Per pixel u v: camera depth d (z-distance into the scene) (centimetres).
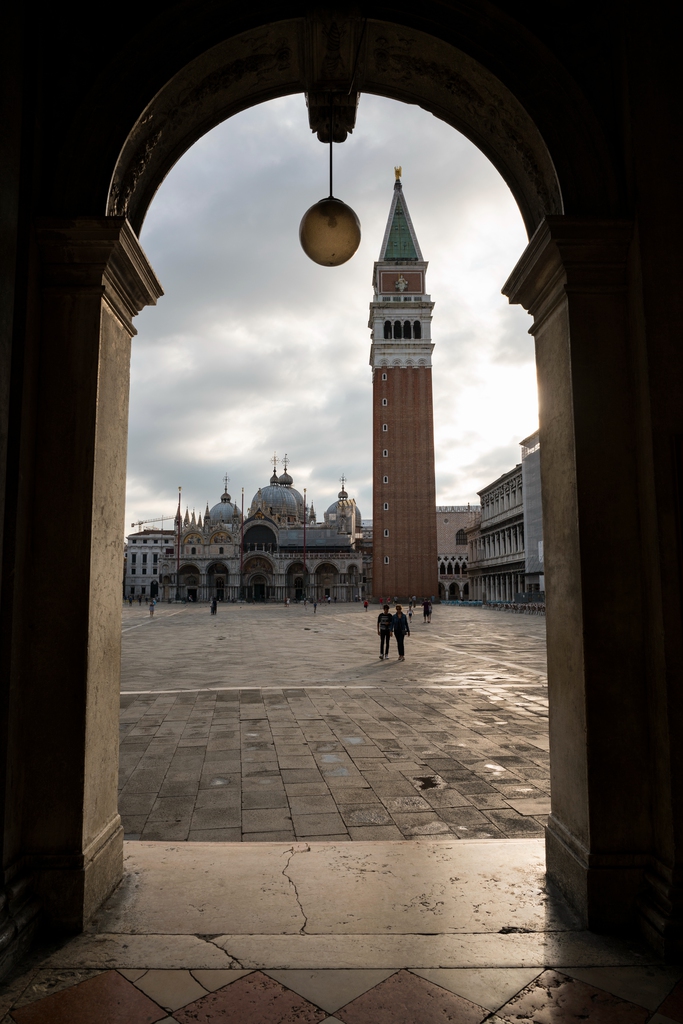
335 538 12812
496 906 416
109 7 440
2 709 371
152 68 436
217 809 664
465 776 778
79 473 412
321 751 895
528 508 6656
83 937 375
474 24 457
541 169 479
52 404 417
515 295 520
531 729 1032
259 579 12200
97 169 430
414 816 642
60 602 404
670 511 397
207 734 999
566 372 445
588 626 412
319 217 474
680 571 393
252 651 2420
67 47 436
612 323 438
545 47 446
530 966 346
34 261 412
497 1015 302
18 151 396
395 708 1214
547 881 457
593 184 444
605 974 340
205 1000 312
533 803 680
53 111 432
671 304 414
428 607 4588
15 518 383
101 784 429
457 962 348
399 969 340
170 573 11806
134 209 500
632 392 433
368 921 392
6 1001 313
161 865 479
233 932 378
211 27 445
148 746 924
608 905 391
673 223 421
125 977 333
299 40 479
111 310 451
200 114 511
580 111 446
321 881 450
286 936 373
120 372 475
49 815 392
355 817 639
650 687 406
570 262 434
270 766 823
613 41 450
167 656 2233
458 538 13762
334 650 2452
